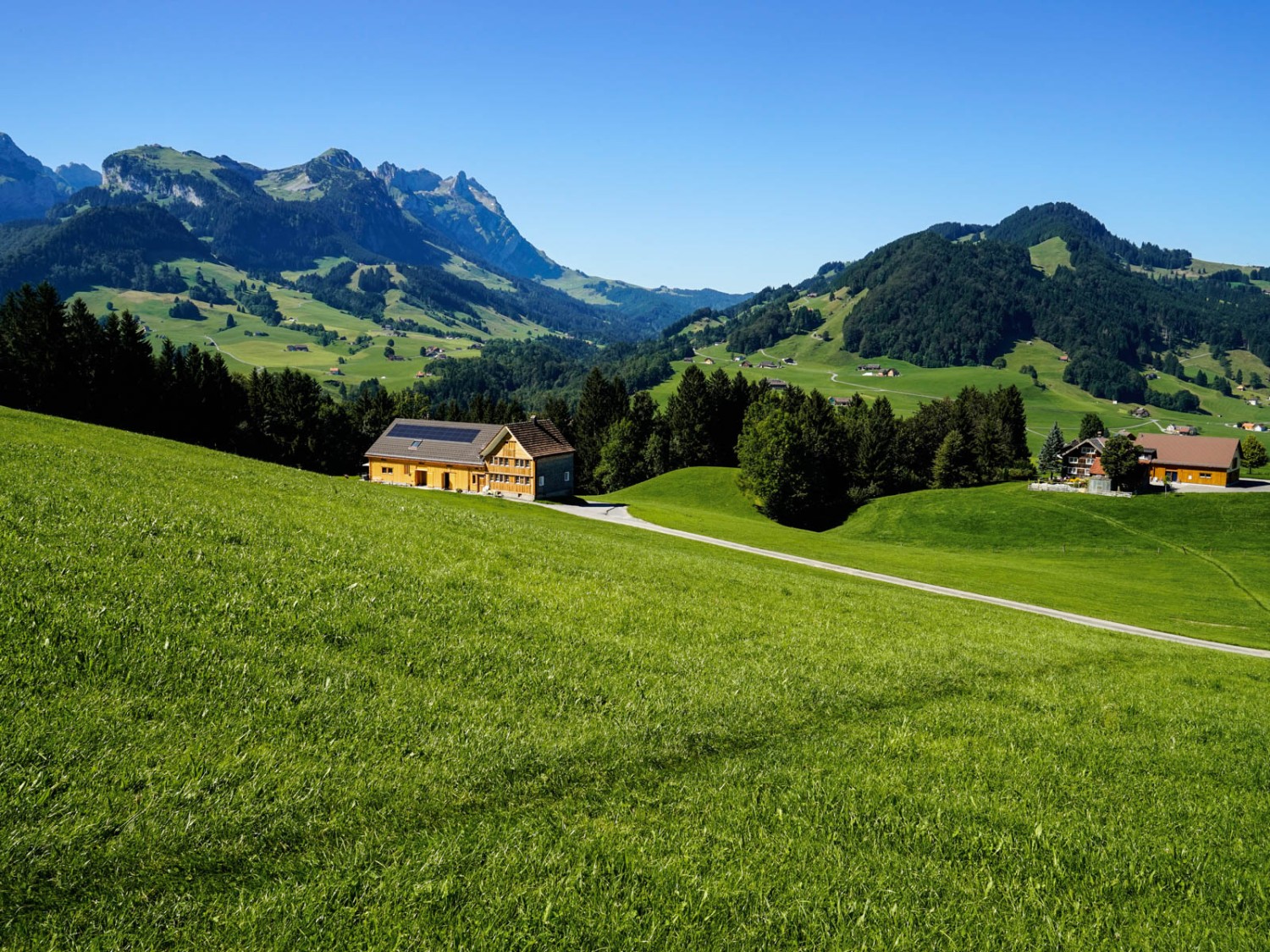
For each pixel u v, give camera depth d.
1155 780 13.17
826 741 13.68
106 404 101.31
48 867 7.89
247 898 7.88
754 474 114.19
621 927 7.89
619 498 123.00
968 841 10.25
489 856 8.96
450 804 10.16
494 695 13.84
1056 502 109.12
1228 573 78.56
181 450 44.44
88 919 7.39
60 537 16.42
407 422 115.38
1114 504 105.50
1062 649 26.41
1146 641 35.03
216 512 21.81
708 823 10.23
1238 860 10.48
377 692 12.99
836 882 9.03
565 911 8.04
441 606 17.80
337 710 12.09
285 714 11.62
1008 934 8.31
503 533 30.03
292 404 123.44
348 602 16.64
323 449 128.12
